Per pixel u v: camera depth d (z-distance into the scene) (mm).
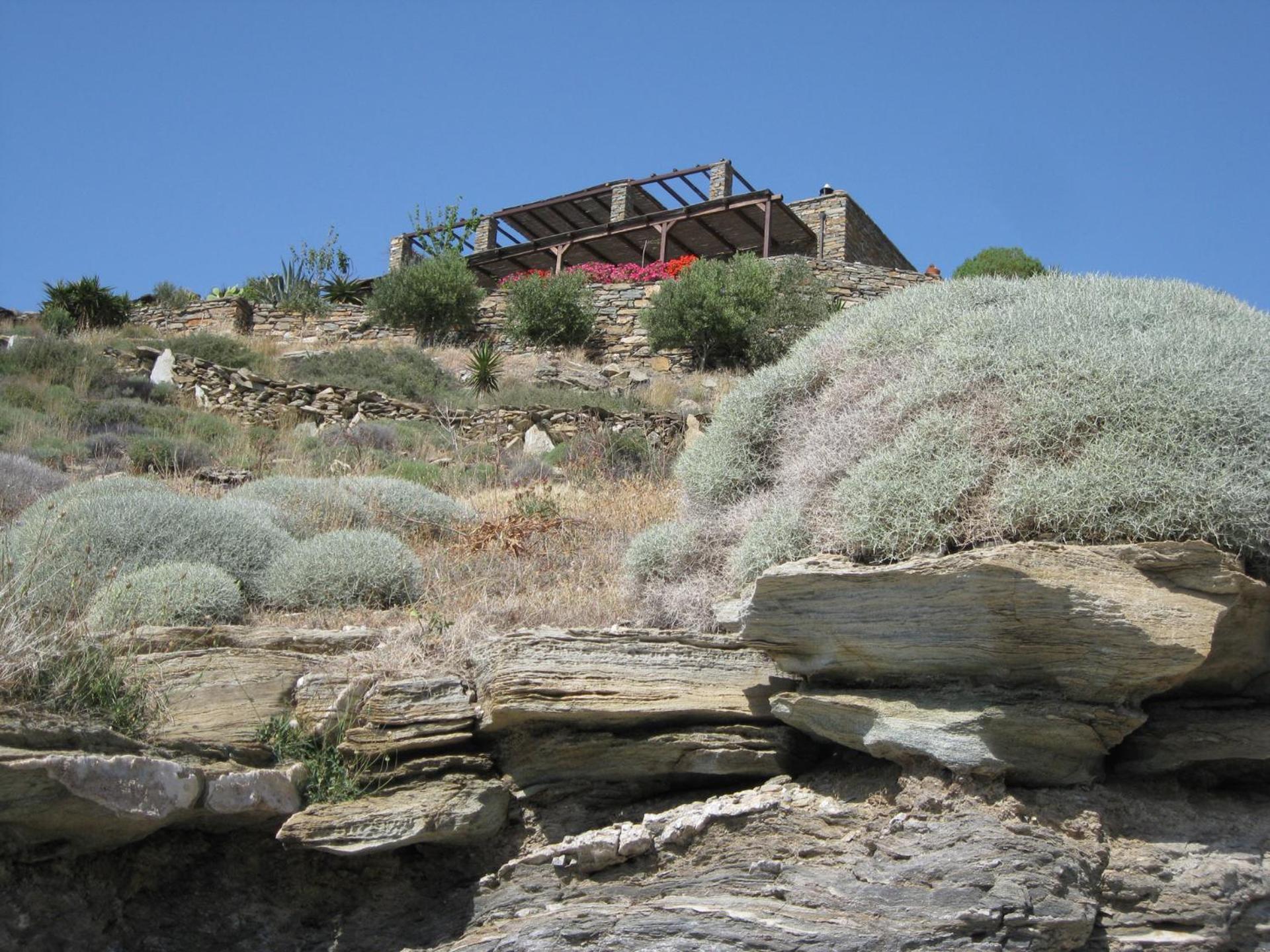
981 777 5305
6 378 18250
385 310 25359
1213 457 5699
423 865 6062
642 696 6137
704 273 23453
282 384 19094
